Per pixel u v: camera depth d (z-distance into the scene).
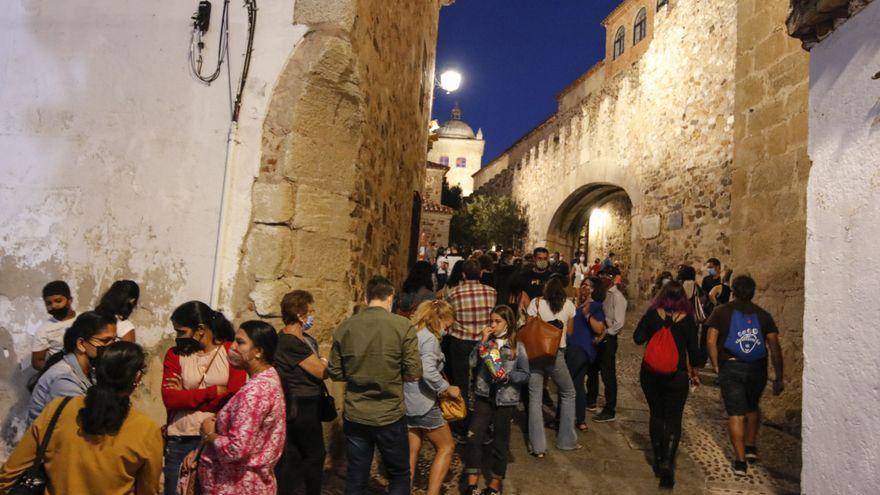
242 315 4.36
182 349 3.19
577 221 22.44
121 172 4.68
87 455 2.26
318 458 3.63
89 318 3.02
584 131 18.80
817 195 3.17
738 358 4.72
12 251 4.70
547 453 5.10
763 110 6.45
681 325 4.64
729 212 10.91
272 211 4.44
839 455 2.83
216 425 2.66
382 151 5.75
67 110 4.80
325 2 4.61
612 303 6.12
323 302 4.59
